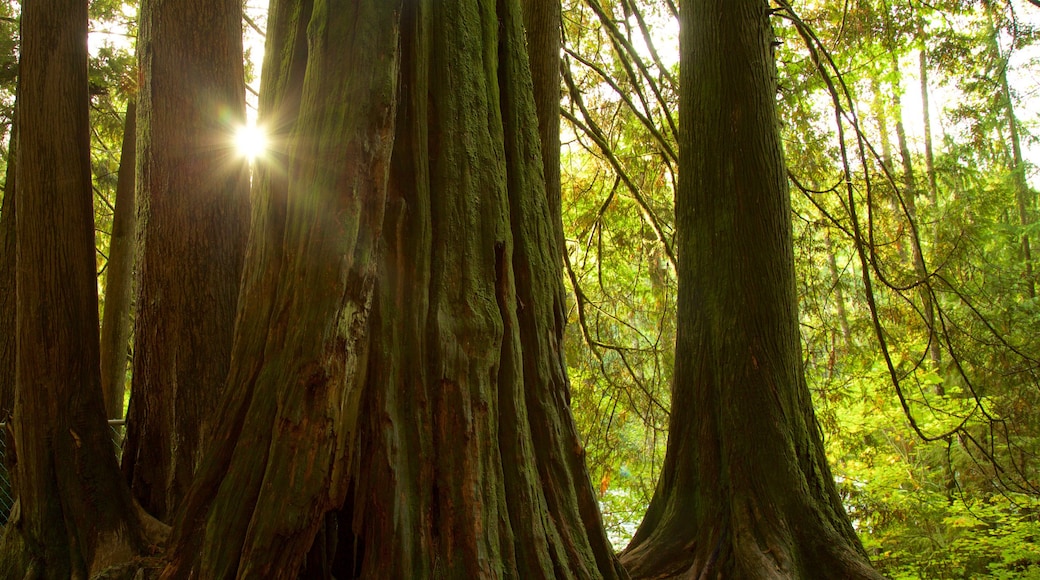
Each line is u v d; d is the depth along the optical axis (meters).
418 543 2.99
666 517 5.56
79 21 4.49
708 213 5.75
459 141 3.51
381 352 3.14
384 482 3.02
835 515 5.20
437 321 3.25
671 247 11.08
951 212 12.70
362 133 3.14
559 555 3.24
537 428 3.49
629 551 5.56
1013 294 13.48
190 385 4.68
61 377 4.20
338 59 3.23
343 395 2.95
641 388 10.86
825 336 10.34
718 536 5.18
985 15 10.43
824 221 10.05
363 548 3.22
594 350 10.88
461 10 3.72
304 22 3.59
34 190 4.27
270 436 2.94
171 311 4.75
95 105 12.02
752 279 5.50
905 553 10.81
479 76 3.70
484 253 3.46
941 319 8.68
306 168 3.15
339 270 3.00
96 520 4.01
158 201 4.88
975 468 12.08
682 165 6.05
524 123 3.93
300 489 2.83
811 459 5.32
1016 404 11.16
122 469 4.72
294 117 3.47
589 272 12.70
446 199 3.42
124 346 9.27
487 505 3.11
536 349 3.61
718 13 5.89
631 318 12.15
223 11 5.14
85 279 4.37
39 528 4.02
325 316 2.96
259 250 3.35
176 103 4.94
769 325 5.45
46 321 4.21
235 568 2.85
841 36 10.43
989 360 11.17
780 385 5.37
